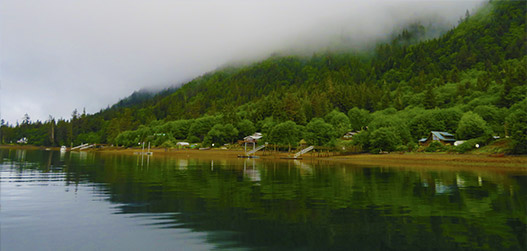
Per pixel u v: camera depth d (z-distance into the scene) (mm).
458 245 12570
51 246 12227
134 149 174750
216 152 128625
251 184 31703
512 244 12703
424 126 111688
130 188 28078
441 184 31969
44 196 23438
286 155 107688
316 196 24203
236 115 177250
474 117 90438
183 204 20641
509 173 44875
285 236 13672
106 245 12422
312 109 184875
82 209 18891
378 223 15938
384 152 90562
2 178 35531
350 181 34781
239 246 12359
